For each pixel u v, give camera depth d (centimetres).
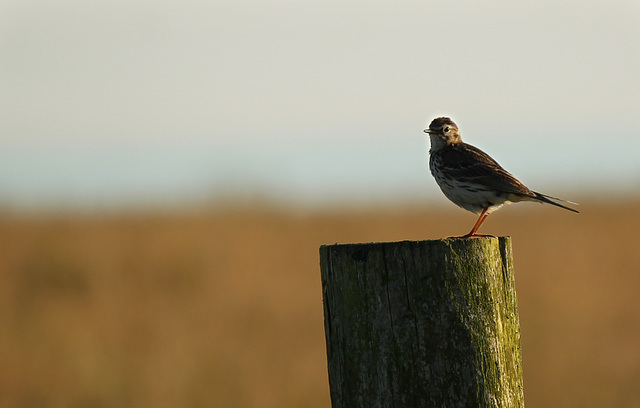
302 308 2019
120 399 1380
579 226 3438
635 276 2389
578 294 2156
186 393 1400
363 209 4112
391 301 603
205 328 1806
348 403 613
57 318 1795
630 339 1747
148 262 2353
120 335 1705
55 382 1450
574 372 1539
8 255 2356
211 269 2325
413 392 598
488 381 598
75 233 2889
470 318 600
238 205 3791
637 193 4462
